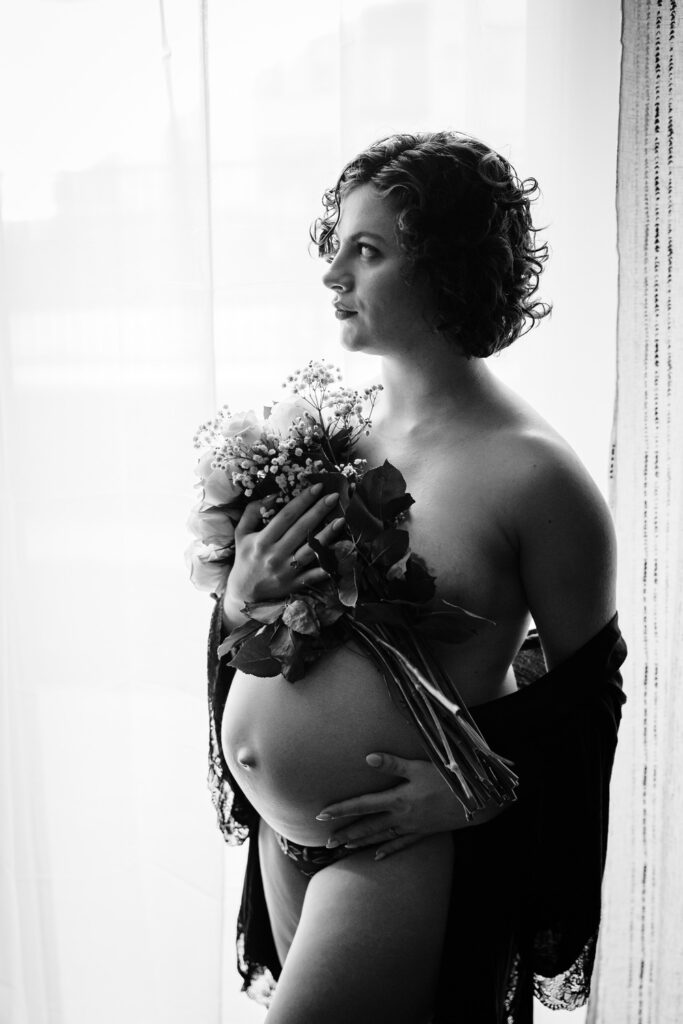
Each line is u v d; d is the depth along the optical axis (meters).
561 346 1.62
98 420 1.57
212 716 1.26
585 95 1.57
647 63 1.27
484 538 1.11
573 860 1.15
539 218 1.59
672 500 1.35
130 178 1.51
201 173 1.48
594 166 1.58
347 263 1.16
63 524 1.59
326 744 1.09
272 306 1.59
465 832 1.12
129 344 1.54
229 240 1.58
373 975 1.08
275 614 1.11
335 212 1.24
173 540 1.60
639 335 1.33
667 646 1.39
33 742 1.62
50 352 1.55
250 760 1.13
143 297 1.53
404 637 1.08
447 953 1.11
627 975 1.50
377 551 1.08
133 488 1.59
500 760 1.05
